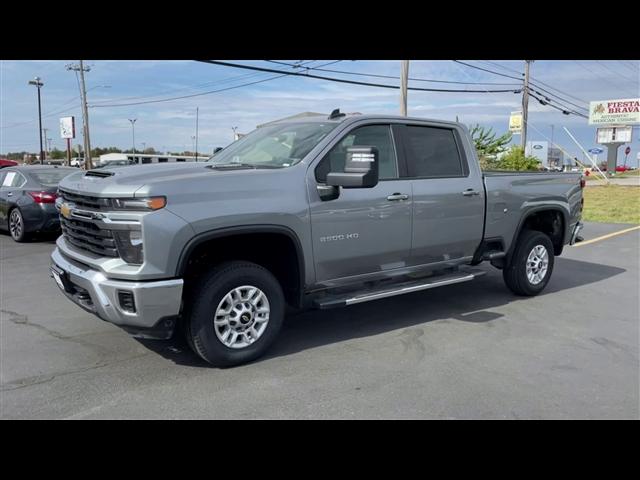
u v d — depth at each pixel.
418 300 6.87
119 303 3.99
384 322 5.87
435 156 5.88
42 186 10.82
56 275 4.70
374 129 5.38
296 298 4.87
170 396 3.92
